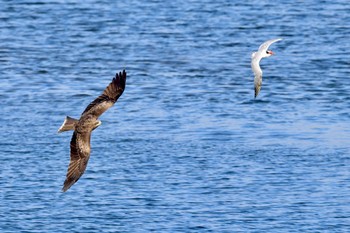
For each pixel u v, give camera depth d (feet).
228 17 161.27
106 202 85.61
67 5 169.99
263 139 102.94
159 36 150.20
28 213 83.20
